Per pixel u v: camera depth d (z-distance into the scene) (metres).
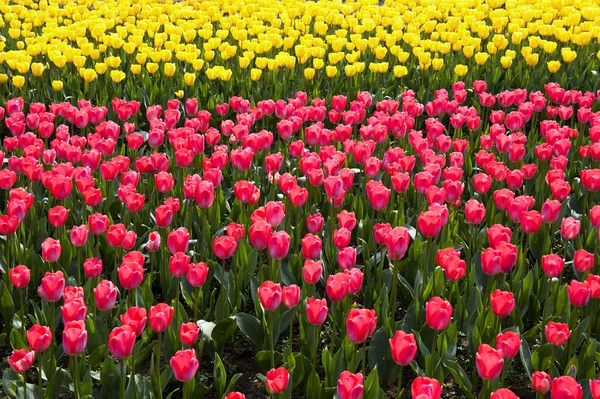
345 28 11.77
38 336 3.62
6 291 4.80
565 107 7.55
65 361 4.69
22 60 8.73
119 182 6.59
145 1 12.84
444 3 12.21
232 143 7.30
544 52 10.45
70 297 3.79
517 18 11.21
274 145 8.34
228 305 4.83
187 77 8.64
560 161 5.95
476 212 4.91
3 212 6.45
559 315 4.90
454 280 4.54
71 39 10.40
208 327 4.66
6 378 4.07
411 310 4.67
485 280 5.24
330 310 5.26
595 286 4.23
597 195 6.60
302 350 4.53
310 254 4.32
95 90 9.07
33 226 5.69
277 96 9.17
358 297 5.48
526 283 4.87
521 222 4.79
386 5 12.80
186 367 3.52
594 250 5.47
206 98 9.04
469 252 5.44
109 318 4.86
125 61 10.20
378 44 10.75
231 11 12.24
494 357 3.38
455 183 5.22
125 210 5.67
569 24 11.22
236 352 4.94
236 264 5.23
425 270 4.85
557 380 3.25
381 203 5.09
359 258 5.97
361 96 7.67
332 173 5.50
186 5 12.90
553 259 4.43
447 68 10.17
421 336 4.52
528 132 8.90
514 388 4.64
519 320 4.75
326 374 4.21
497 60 10.58
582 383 4.18
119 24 12.52
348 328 3.53
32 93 9.10
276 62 9.17
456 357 4.82
